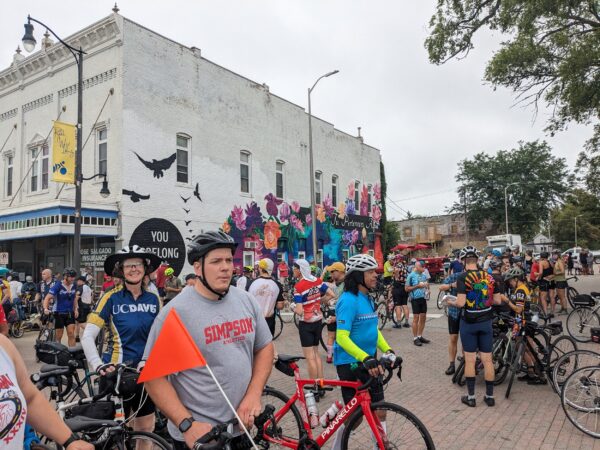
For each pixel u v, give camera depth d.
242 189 22.27
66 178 14.70
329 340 8.75
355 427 3.60
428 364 8.38
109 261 3.91
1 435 1.72
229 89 21.42
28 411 1.97
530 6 13.84
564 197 52.19
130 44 16.86
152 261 4.01
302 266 6.48
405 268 12.42
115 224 16.22
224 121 20.97
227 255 2.53
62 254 17.84
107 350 3.87
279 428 4.06
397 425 3.50
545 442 4.68
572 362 6.52
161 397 2.33
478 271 5.98
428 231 63.81
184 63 19.06
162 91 18.00
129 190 16.48
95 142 17.12
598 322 10.14
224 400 2.45
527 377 7.04
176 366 2.32
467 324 5.97
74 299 10.25
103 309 3.82
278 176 24.97
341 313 3.79
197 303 2.50
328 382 3.85
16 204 20.09
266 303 7.29
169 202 17.97
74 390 4.59
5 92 20.88
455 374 7.02
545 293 13.57
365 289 3.90
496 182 52.84
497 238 37.38
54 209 14.80
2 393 1.75
